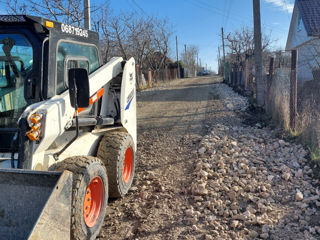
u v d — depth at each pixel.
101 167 3.37
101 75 4.01
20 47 3.10
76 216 2.83
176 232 3.56
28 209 2.49
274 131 7.47
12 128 2.97
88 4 10.72
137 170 5.71
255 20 10.96
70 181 2.46
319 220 3.63
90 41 4.15
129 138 4.58
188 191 4.61
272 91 8.97
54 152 3.20
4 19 3.02
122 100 4.60
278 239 3.32
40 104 2.85
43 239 2.19
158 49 28.80
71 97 2.83
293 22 24.03
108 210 4.19
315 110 6.38
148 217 3.93
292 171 5.05
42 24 3.03
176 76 48.09
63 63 3.43
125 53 19.56
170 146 7.16
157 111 12.29
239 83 18.41
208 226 3.66
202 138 7.44
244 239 3.36
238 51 25.22
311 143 5.82
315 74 8.73
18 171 2.48
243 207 4.09
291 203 4.12
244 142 6.79
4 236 2.52
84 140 3.89
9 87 3.13
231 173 5.13
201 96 16.73
